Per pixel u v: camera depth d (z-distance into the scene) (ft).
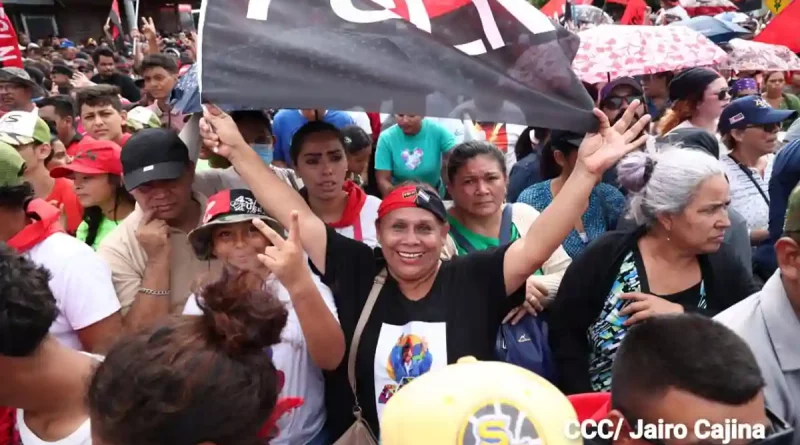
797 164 9.36
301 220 7.51
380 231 7.29
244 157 7.51
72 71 28.78
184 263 8.56
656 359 3.93
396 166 16.02
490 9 6.86
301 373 7.08
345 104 6.37
